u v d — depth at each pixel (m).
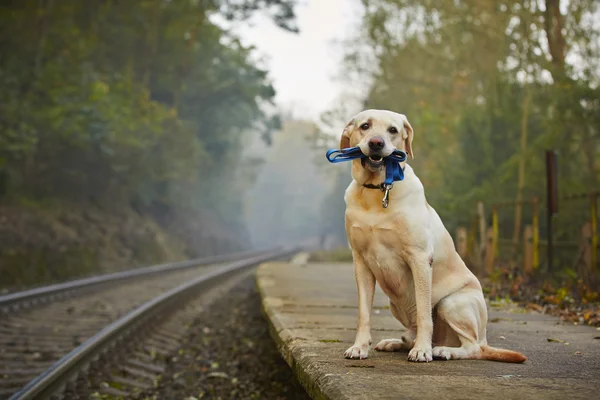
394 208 3.14
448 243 3.39
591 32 12.17
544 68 11.41
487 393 2.35
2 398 4.87
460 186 13.80
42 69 19.67
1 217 15.56
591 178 11.52
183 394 5.21
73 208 20.94
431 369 2.86
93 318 8.83
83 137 19.23
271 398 4.91
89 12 23.52
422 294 3.12
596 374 2.78
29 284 13.73
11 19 18.58
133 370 6.04
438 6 16.91
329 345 3.63
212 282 15.07
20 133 17.31
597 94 10.76
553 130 11.43
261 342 7.13
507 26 13.79
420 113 18.25
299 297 6.92
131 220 24.16
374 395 2.31
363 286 3.31
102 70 22.83
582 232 8.11
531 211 12.39
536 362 3.13
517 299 7.36
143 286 13.79
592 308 6.23
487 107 13.80
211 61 32.47
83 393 5.09
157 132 23.64
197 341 7.67
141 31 25.95
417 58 20.03
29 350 6.62
